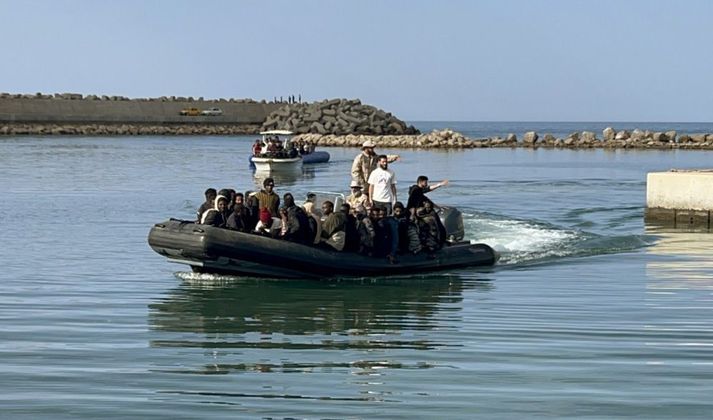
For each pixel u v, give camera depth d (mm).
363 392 14266
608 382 14656
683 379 14805
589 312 19844
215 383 14734
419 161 90438
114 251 29109
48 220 38156
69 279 24125
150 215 40188
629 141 122312
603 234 32594
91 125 171125
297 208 23641
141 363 15883
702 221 35125
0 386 14422
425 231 24891
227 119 182375
